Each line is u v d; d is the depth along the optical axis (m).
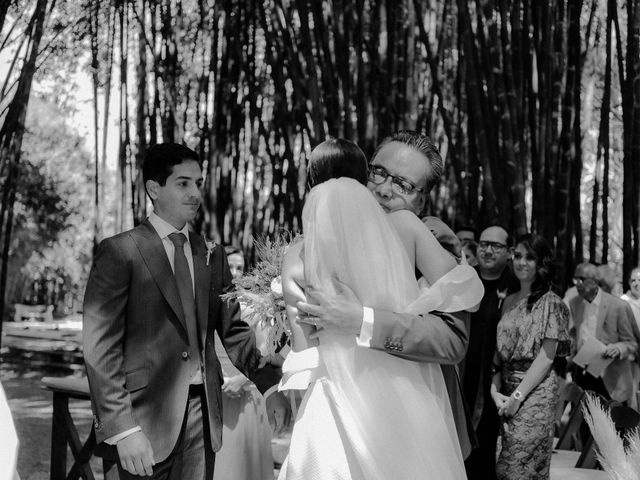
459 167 6.86
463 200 6.89
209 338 2.65
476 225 6.94
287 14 7.09
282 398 2.89
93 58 7.82
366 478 1.96
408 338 2.00
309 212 2.11
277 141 8.28
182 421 2.46
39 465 5.55
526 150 6.66
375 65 6.68
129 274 2.45
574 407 5.06
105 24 8.08
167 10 8.02
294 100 7.91
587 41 6.98
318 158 2.22
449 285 2.06
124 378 2.41
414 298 2.07
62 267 22.58
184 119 8.41
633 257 6.09
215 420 2.56
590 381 5.48
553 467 4.35
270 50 7.42
